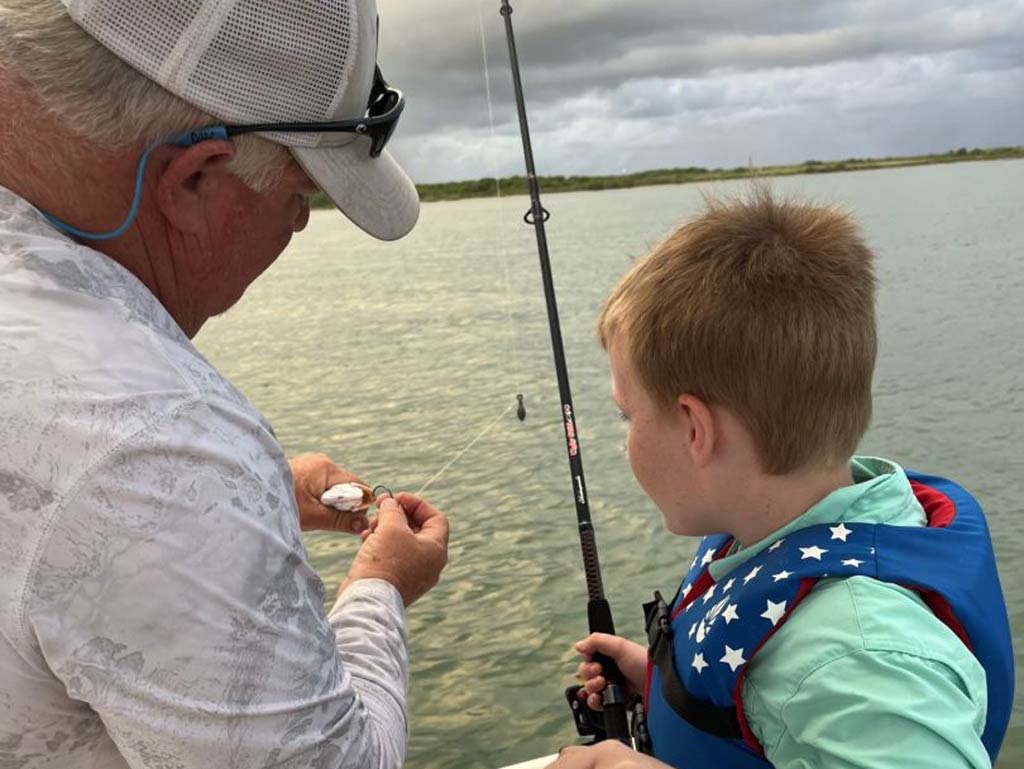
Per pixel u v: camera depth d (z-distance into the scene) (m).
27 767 0.75
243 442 0.76
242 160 0.83
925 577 0.86
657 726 1.08
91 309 0.72
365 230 0.94
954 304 9.30
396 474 5.62
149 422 0.70
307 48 0.81
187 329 0.91
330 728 0.80
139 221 0.80
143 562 0.68
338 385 8.19
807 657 0.84
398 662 1.00
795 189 1.09
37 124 0.75
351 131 0.87
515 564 4.22
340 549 4.39
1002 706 0.88
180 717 0.70
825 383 0.91
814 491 0.96
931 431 5.58
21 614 0.67
